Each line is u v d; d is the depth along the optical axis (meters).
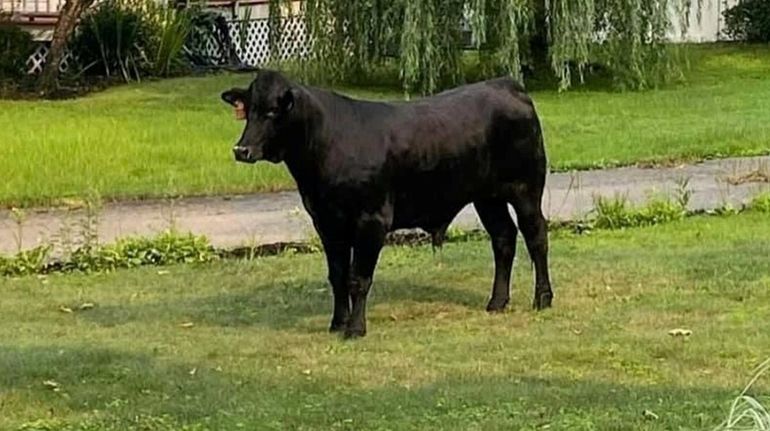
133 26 27.23
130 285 11.83
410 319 10.48
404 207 9.84
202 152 19.05
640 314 10.43
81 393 8.25
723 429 6.25
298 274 12.20
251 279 12.02
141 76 27.56
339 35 25.27
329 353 9.38
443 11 24.39
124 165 18.12
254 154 9.27
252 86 9.34
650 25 25.73
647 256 12.61
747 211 15.11
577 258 12.59
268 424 7.50
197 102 24.20
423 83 24.44
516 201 10.44
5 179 16.97
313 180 9.55
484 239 13.70
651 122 22.12
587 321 10.27
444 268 12.29
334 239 9.84
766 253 12.63
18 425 7.62
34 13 27.72
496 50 24.88
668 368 8.91
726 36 33.22
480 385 8.43
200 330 10.16
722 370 8.85
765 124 21.70
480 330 10.06
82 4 25.23
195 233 14.10
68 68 27.03
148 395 8.23
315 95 9.48
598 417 7.55
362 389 8.38
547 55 26.02
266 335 9.98
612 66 25.84
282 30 28.38
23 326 10.28
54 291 11.61
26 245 13.55
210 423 7.55
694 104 24.12
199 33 29.58
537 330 10.02
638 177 17.61
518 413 7.67
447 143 9.88
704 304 10.69
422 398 8.06
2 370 8.73
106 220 14.92
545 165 10.56
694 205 15.53
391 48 25.03
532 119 10.34
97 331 10.11
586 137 20.66
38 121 21.52
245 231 14.28
